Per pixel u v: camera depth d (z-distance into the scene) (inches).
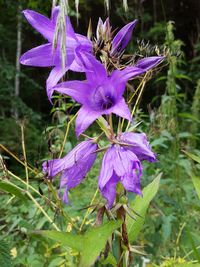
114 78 4.7
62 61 4.3
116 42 4.9
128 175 4.7
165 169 10.3
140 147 4.8
